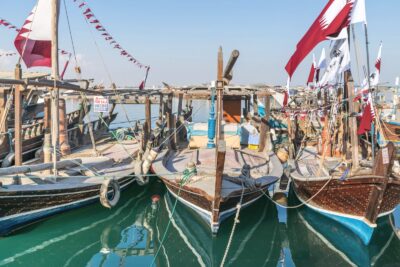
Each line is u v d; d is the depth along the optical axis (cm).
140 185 1412
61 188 1032
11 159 1296
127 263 941
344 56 1030
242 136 1766
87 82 1523
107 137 2145
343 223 1067
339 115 1470
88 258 967
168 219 1230
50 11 1093
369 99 1027
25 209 980
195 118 4906
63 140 1497
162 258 974
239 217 1112
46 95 1528
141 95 1859
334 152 1536
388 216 1123
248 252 1009
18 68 1077
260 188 1085
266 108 1631
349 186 980
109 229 1152
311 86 2397
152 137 1750
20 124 1137
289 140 1723
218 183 898
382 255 977
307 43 980
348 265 935
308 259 973
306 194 1173
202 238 1097
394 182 923
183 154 1551
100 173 1298
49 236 1069
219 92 1006
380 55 1733
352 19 935
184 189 1050
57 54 1084
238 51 1014
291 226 1166
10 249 1001
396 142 1602
